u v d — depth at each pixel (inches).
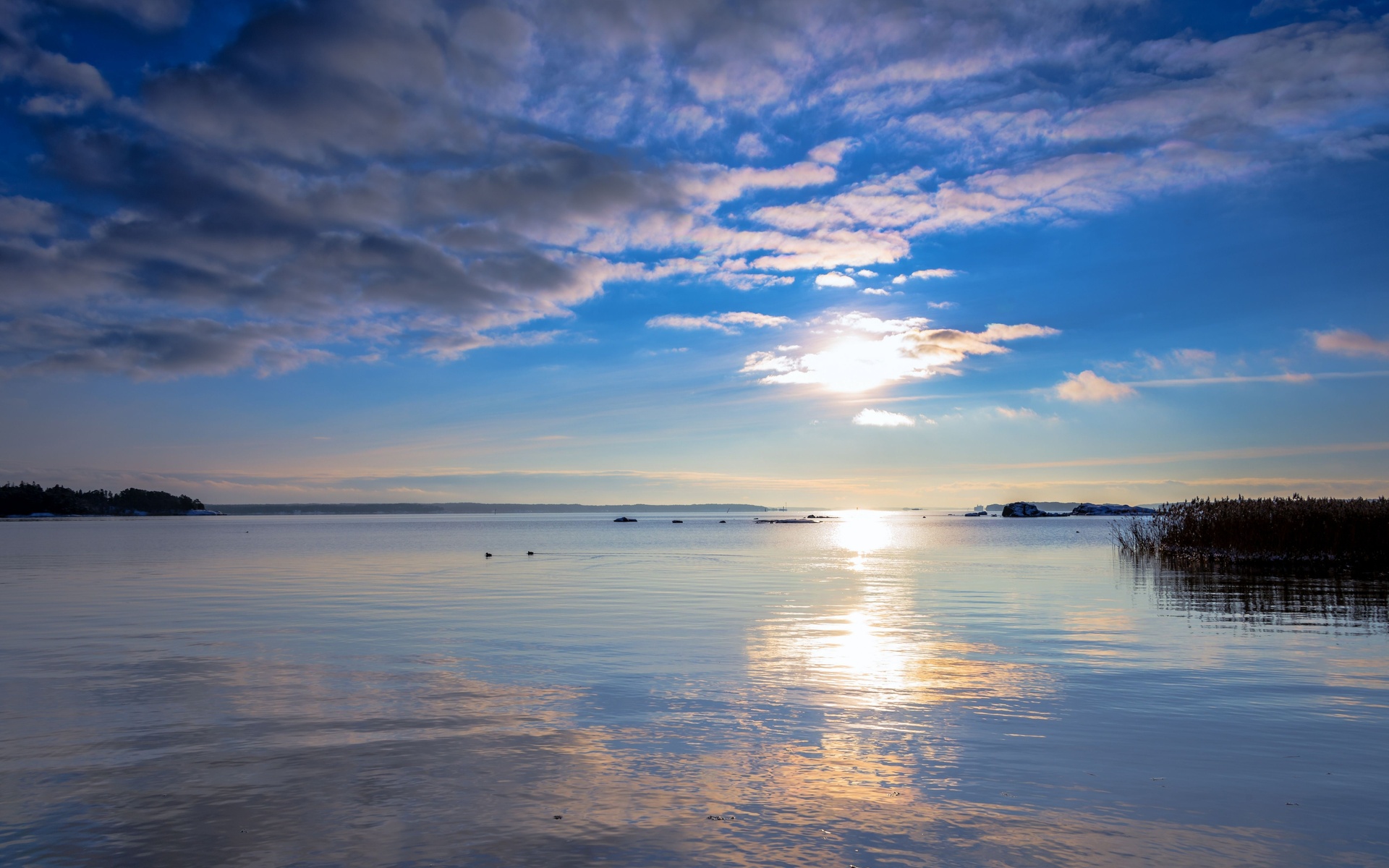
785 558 2326.5
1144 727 445.4
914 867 272.8
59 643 749.3
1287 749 405.4
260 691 542.0
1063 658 657.6
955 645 719.7
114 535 4977.9
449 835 299.3
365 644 738.2
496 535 5255.9
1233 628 823.1
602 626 851.4
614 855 282.0
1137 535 2090.3
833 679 573.9
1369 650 693.3
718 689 545.0
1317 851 285.7
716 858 279.4
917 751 402.3
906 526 7244.1
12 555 2559.1
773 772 370.9
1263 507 1680.6
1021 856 281.1
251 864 277.6
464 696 525.3
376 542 3801.7
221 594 1243.2
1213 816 317.4
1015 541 3501.5
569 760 388.8
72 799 338.3
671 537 4714.6
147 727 450.9
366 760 390.3
